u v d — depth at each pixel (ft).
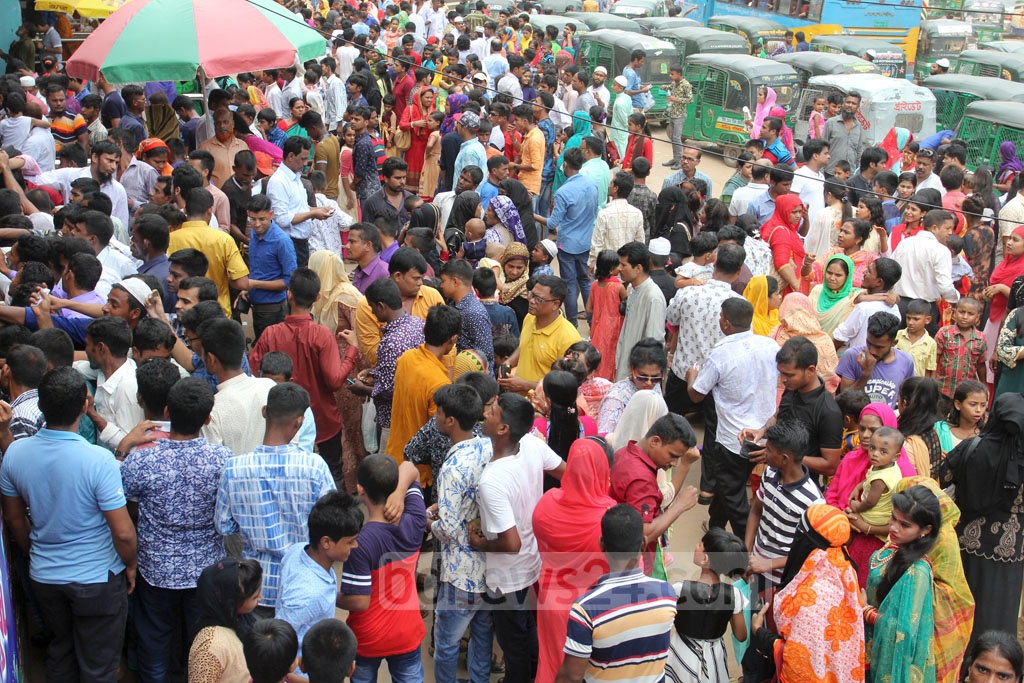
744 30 78.64
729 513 21.09
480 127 37.50
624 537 12.67
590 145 34.53
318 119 37.45
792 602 14.15
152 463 15.08
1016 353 23.04
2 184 26.18
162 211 24.40
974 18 89.81
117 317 17.62
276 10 35.32
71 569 14.80
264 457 14.88
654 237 33.12
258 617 14.23
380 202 31.37
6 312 19.07
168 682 16.34
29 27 58.90
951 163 37.86
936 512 14.76
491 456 15.44
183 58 30.48
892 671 15.06
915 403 18.61
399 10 87.25
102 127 36.91
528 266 28.99
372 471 14.29
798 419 19.43
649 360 18.43
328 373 20.44
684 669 13.88
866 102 55.93
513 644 15.96
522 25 76.48
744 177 37.63
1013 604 18.01
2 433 15.85
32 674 16.80
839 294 25.53
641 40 70.69
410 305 22.47
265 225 24.99
